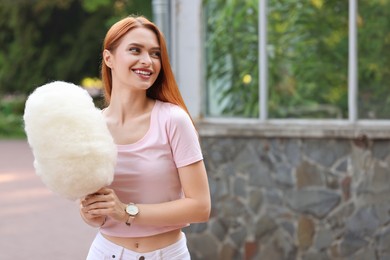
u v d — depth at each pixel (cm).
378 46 750
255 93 785
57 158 322
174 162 356
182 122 354
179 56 805
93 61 3256
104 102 388
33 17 3234
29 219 1187
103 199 335
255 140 768
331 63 762
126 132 358
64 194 330
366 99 752
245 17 789
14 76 3334
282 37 778
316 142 750
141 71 354
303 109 772
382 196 735
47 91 331
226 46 796
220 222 781
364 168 738
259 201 770
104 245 363
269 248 770
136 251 358
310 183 754
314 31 769
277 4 779
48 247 973
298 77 774
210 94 801
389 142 730
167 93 366
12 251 950
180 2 800
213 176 781
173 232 362
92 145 324
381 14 750
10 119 3288
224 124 779
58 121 323
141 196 354
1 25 3322
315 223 755
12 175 1736
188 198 354
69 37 3250
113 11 3158
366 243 741
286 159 760
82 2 3105
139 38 356
